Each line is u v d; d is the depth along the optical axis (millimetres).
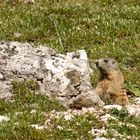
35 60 30188
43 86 29547
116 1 50281
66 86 29438
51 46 40312
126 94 32469
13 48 30594
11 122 25688
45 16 45000
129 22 44625
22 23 43750
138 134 25219
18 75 29672
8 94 28984
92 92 29438
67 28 43656
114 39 42500
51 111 27547
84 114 26859
